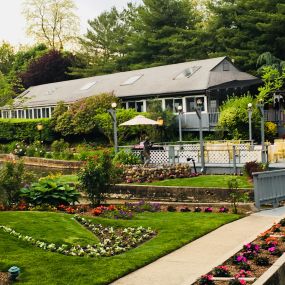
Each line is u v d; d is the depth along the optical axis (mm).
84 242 10758
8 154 39938
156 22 56469
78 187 19188
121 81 44594
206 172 22922
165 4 55906
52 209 15172
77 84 50438
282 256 9266
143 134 35188
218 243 10875
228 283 7746
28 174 16953
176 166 22047
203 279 7855
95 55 69750
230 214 14398
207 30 50875
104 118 36812
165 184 19578
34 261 9086
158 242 10961
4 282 8000
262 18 44156
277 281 8383
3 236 10555
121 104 40562
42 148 38406
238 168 21969
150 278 8422
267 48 44312
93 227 12445
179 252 10203
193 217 13930
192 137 35125
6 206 15234
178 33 54750
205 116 34688
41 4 74812
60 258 9344
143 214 14766
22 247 9977
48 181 16375
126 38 61938
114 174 16891
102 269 8781
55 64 67375
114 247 10523
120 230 12438
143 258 9531
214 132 34219
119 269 8781
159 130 34688
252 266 8836
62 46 76188
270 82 37156
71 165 31875
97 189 16359
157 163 24062
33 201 15789
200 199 17922
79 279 8219
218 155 23703
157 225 12711
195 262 9367
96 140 39969
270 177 16047
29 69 68062
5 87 35594
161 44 54594
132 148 28578
